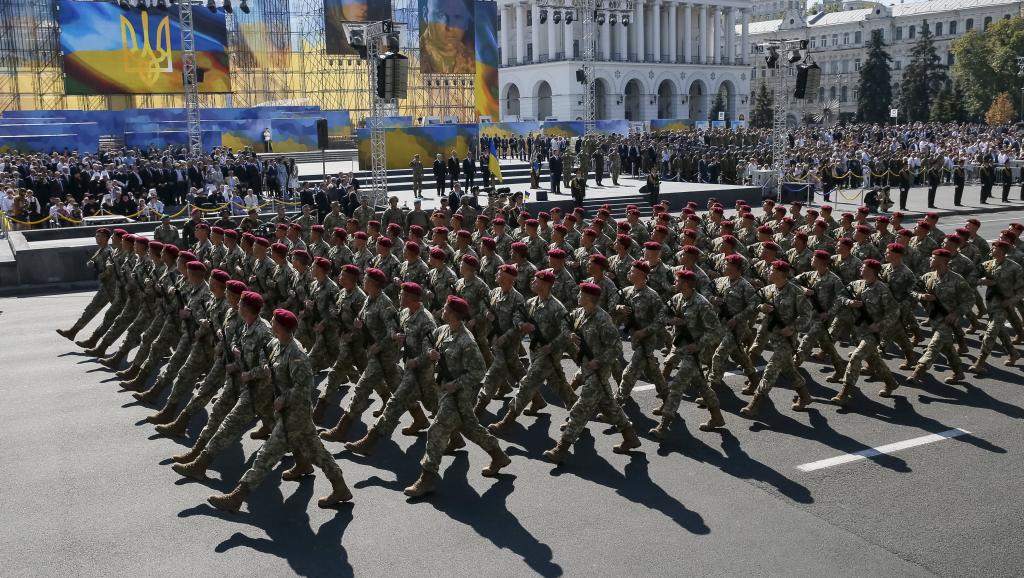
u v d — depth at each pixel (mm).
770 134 57688
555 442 10312
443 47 53938
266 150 44438
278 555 7469
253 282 13781
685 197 35750
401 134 39562
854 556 7336
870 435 10367
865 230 14203
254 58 58312
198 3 45250
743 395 12102
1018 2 119188
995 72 92438
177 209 30531
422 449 10094
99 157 35500
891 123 101500
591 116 57469
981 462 9430
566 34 87188
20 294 21906
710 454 9812
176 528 8008
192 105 37750
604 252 16922
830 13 142625
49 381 12961
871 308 11508
